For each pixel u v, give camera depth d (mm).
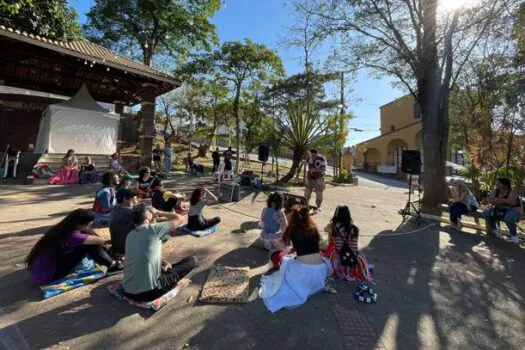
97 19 19688
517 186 9141
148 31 20375
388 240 5707
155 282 2959
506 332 2842
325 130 15023
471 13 8117
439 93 9133
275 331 2641
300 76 14375
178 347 2367
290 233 3400
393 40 9594
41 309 2781
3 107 15742
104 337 2434
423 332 2771
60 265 3201
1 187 8445
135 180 10461
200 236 5168
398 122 29703
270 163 23594
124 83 14414
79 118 11797
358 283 3600
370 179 24797
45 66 12969
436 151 9109
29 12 9055
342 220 3791
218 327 2648
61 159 11031
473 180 11320
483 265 4574
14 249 4113
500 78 8281
